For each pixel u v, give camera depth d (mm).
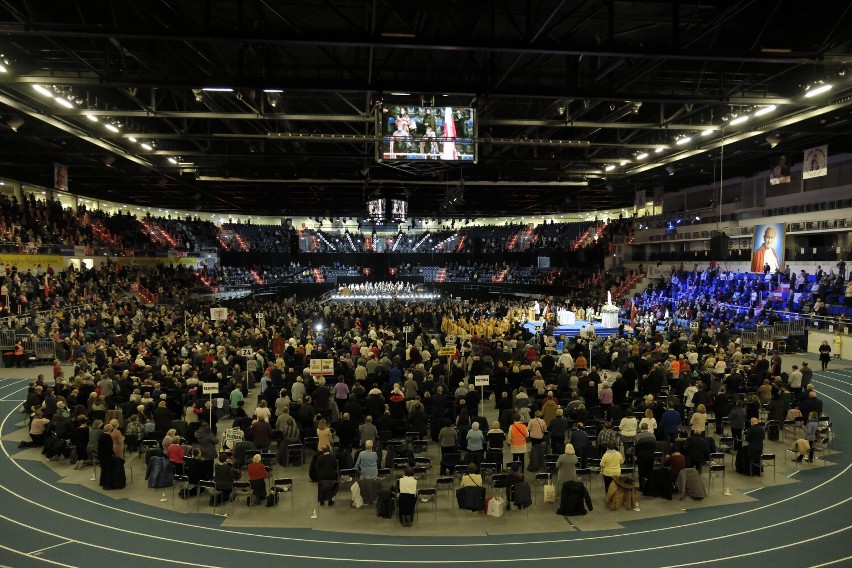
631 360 25359
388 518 14812
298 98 29625
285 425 18234
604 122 31312
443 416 19922
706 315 43219
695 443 16344
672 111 32938
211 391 18984
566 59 24438
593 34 21844
